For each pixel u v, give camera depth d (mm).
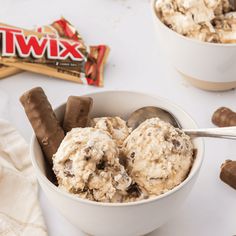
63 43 752
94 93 603
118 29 824
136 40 807
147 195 542
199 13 685
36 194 604
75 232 577
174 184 544
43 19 834
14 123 685
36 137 565
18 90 729
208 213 595
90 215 512
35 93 572
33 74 754
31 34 750
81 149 527
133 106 614
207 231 580
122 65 768
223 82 702
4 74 743
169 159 543
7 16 838
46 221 586
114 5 869
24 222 580
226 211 598
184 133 568
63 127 586
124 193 533
